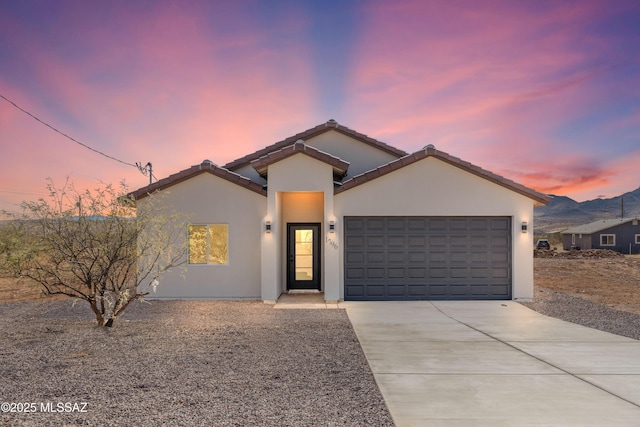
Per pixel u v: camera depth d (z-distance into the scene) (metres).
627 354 7.17
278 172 12.55
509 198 12.77
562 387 5.60
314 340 8.07
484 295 12.87
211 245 13.09
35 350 7.25
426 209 12.73
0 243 8.44
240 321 9.86
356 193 12.74
